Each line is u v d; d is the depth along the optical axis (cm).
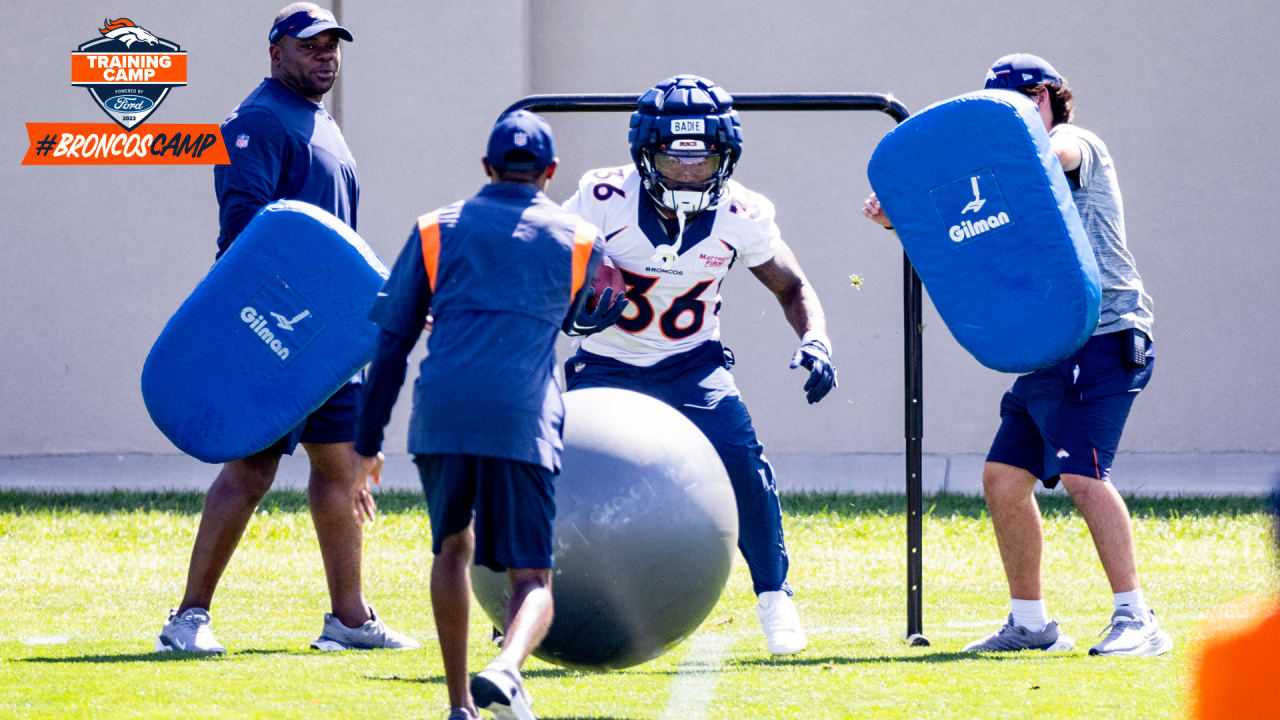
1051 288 1759
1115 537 1873
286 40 1991
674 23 4747
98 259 4809
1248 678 582
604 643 1511
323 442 1941
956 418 4744
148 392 1828
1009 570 1939
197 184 4809
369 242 4653
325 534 1939
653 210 1880
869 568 2734
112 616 2203
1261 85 4628
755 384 4756
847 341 4756
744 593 2436
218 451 1819
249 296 1828
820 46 4712
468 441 1284
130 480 4297
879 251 4728
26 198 4794
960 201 1798
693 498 1510
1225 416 4688
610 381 1927
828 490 4006
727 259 1908
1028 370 1781
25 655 1831
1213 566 2675
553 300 1334
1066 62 4656
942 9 4672
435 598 1323
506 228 1333
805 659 1822
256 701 1520
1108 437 1898
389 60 4619
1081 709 1470
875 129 4703
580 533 1470
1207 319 4675
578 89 4781
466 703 1332
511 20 4603
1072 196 1902
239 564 2734
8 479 4297
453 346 1307
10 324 4819
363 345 1822
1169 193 4662
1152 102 4650
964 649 1922
